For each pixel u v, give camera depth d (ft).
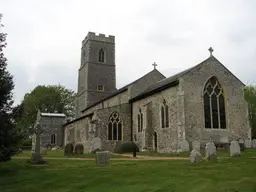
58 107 251.80
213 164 54.39
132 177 44.04
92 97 193.06
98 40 201.98
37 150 67.21
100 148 110.11
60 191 39.06
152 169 50.78
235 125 98.32
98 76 197.26
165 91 102.94
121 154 98.07
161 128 103.86
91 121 121.08
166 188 35.88
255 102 154.92
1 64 51.88
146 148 107.55
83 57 209.77
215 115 96.68
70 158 82.43
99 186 40.01
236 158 63.31
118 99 141.69
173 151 94.99
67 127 189.16
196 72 96.84
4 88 50.21
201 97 95.50
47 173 51.39
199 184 36.73
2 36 52.65
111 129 121.29
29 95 246.68
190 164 55.77
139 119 119.85
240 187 33.94
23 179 47.34
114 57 205.05
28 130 64.64
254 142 98.99
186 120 91.40
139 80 133.90
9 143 49.93
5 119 50.11
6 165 61.57
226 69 101.71
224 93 99.60
